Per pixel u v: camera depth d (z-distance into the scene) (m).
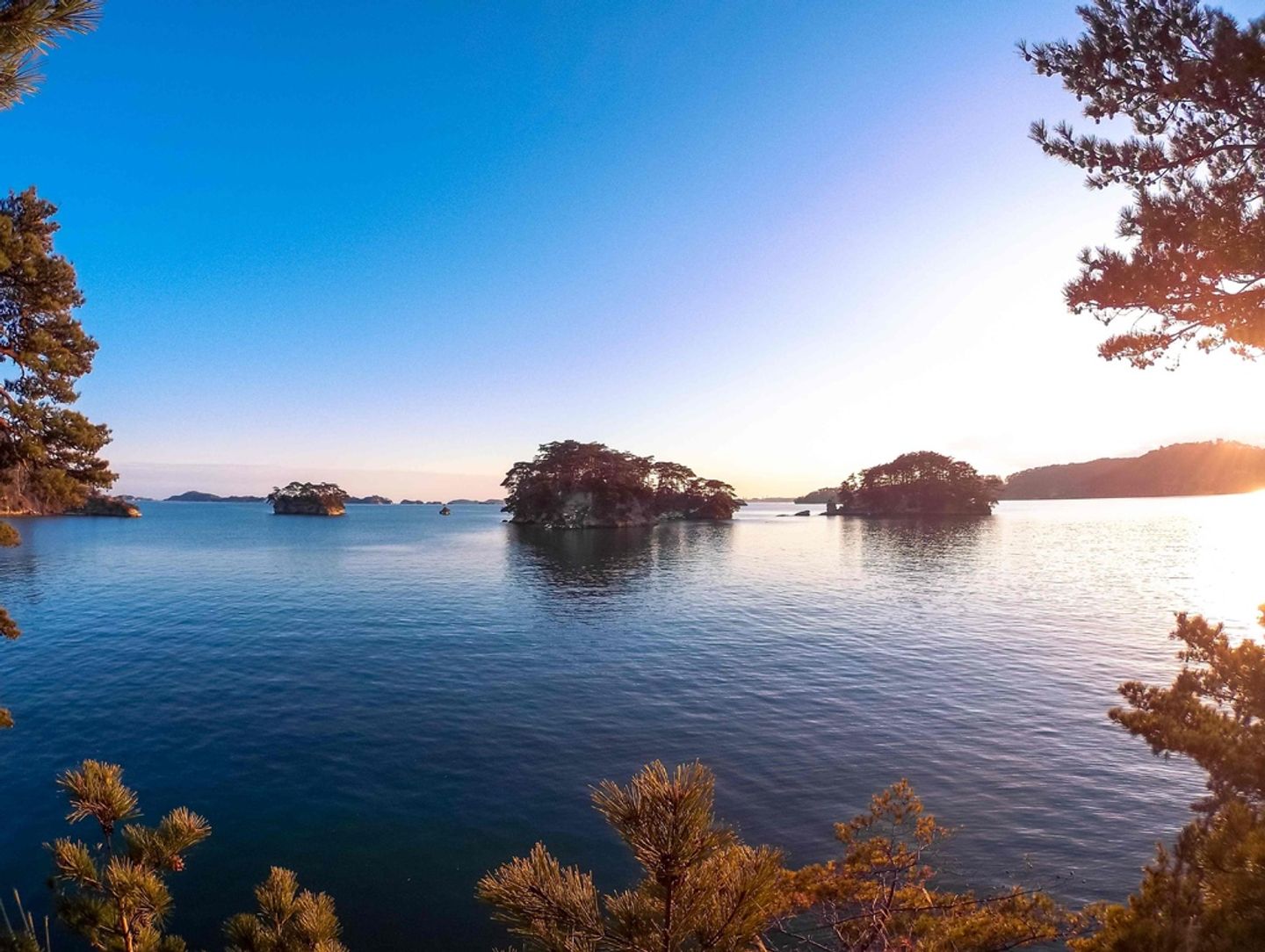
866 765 17.95
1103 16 7.93
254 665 29.33
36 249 12.30
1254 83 7.08
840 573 69.00
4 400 11.82
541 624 40.25
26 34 3.36
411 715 22.31
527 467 168.88
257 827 14.44
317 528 172.38
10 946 6.39
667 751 19.08
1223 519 179.88
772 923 9.58
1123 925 5.58
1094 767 17.75
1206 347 9.17
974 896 11.43
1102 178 8.66
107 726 20.88
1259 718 6.16
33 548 96.56
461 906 11.70
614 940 3.51
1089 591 55.22
